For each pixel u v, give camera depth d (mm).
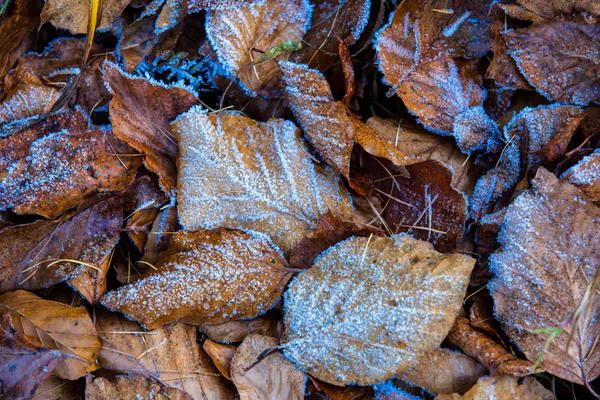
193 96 572
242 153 570
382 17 582
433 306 545
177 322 567
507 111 582
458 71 579
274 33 580
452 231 566
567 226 554
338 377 553
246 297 563
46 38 593
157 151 575
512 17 571
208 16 578
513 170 571
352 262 558
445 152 580
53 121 579
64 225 572
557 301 552
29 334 558
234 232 564
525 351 552
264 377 559
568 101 572
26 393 554
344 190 573
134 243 583
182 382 564
